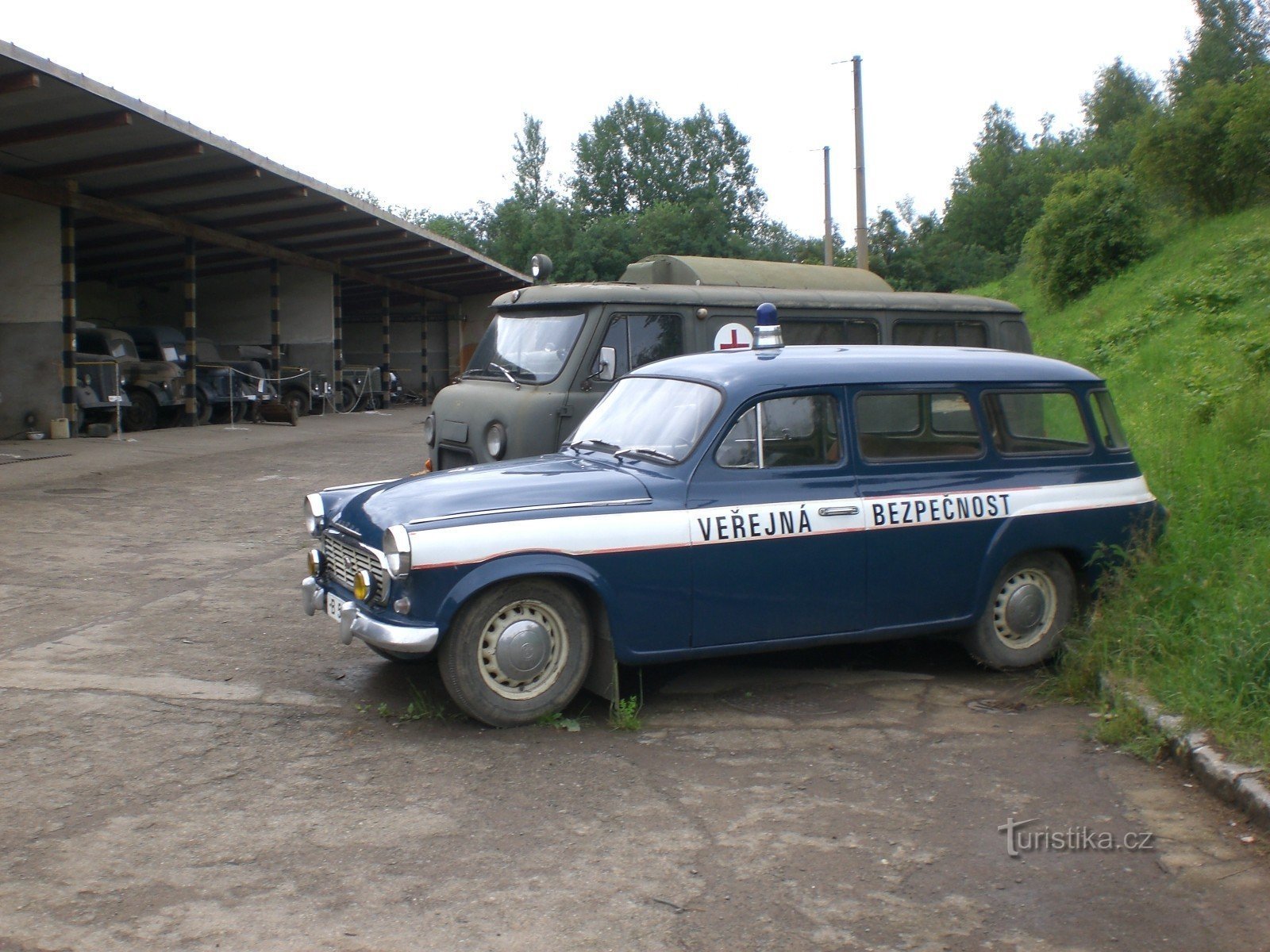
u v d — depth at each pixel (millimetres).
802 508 5547
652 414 5953
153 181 20141
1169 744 4840
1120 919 3525
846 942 3361
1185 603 5977
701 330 9734
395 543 4852
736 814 4277
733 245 58750
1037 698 5789
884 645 6828
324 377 30266
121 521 10906
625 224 58875
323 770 4656
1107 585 6254
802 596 5574
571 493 5285
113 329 22109
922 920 3498
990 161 61469
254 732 5102
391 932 3377
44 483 13523
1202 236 22688
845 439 5742
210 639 6684
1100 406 6527
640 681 5766
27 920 3408
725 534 5383
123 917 3438
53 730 5082
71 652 6344
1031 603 6188
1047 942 3383
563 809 4297
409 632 4906
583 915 3498
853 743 5086
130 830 4059
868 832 4129
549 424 8789
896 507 5750
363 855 3885
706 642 5422
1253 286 16875
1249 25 52188
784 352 6086
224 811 4238
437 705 5465
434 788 4484
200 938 3328
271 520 11203
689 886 3693
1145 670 5516
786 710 5559
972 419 6090
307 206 23312
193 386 23453
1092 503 6250
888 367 5941
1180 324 16891
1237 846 4043
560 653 5242
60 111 15547
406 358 41469
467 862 3842
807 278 12008
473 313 41438
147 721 5223
